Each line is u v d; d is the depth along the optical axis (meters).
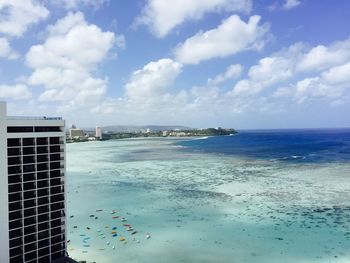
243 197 117.94
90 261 68.31
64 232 63.41
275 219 93.81
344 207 104.12
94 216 98.50
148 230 86.50
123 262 68.00
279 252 72.44
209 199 116.19
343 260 68.38
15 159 56.78
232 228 87.31
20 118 57.38
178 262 67.94
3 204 54.06
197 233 84.06
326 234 82.31
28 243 58.84
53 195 61.94
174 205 109.50
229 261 68.25
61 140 62.69
